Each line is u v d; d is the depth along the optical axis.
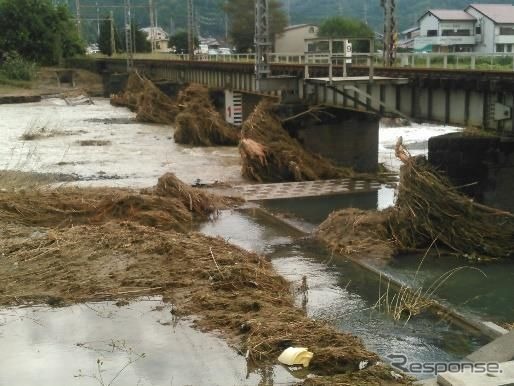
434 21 75.25
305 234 20.92
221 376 9.83
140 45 125.62
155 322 11.93
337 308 14.25
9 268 14.82
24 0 106.25
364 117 33.78
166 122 56.44
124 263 15.09
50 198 22.11
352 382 9.40
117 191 24.56
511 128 22.23
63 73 98.50
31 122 55.62
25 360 10.40
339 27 91.00
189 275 14.29
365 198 27.41
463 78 23.83
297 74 35.53
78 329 11.64
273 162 30.91
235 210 24.69
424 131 51.47
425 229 19.66
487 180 21.75
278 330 11.26
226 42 130.25
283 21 100.31
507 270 17.78
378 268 17.59
